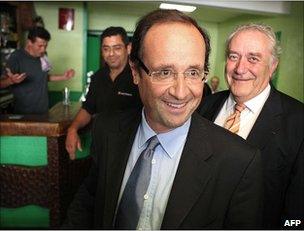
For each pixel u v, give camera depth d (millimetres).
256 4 3455
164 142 805
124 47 1965
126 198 813
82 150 2342
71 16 4691
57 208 2201
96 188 977
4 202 2211
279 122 1178
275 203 1159
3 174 2172
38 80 3098
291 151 1138
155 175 805
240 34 1199
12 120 2109
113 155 891
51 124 2084
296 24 3346
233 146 808
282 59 3613
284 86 3570
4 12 4059
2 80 2695
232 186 784
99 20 5578
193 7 3500
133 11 5285
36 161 2160
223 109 1411
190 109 725
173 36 660
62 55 4789
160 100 704
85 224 973
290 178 1146
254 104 1243
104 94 2072
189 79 685
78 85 4867
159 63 668
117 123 949
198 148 800
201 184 769
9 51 4008
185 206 751
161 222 774
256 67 1176
